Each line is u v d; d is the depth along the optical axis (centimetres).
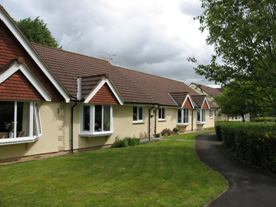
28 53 1041
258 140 877
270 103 1004
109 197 573
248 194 608
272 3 899
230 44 939
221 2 978
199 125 2945
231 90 1044
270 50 903
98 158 1062
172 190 633
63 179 721
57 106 1157
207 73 1039
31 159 1041
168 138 1967
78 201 545
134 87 1791
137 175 783
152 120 1952
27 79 967
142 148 1391
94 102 1262
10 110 935
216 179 746
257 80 930
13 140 922
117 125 1530
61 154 1176
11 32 996
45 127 1103
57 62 1420
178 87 3077
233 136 1217
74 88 1270
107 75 1321
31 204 523
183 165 941
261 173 824
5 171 804
